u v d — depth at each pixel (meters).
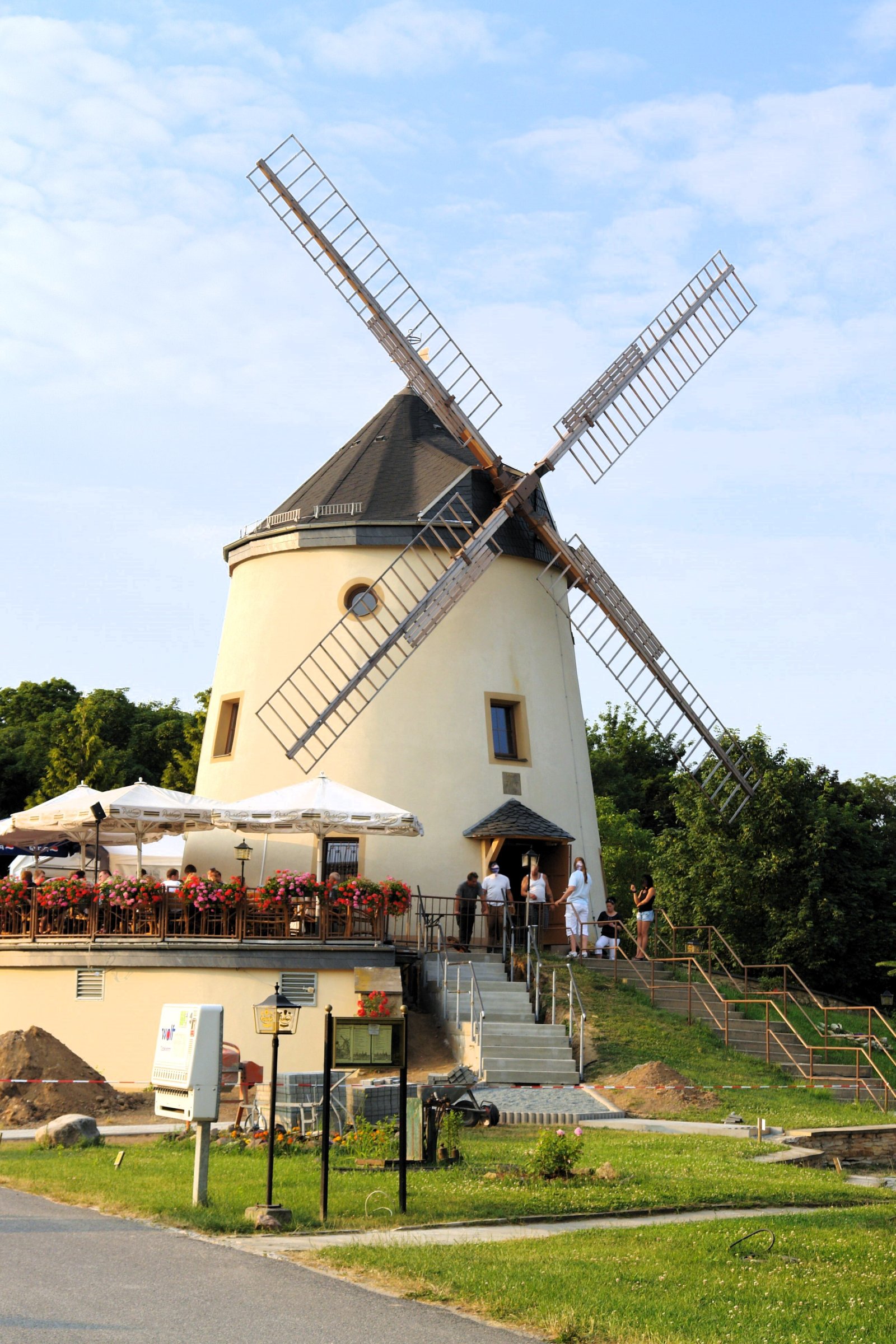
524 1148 15.44
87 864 31.58
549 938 29.59
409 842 28.39
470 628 30.00
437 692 29.38
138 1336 7.82
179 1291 8.84
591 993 24.94
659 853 41.94
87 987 22.91
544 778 30.20
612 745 67.88
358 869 28.17
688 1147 16.00
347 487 30.94
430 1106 14.44
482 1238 10.79
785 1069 23.14
